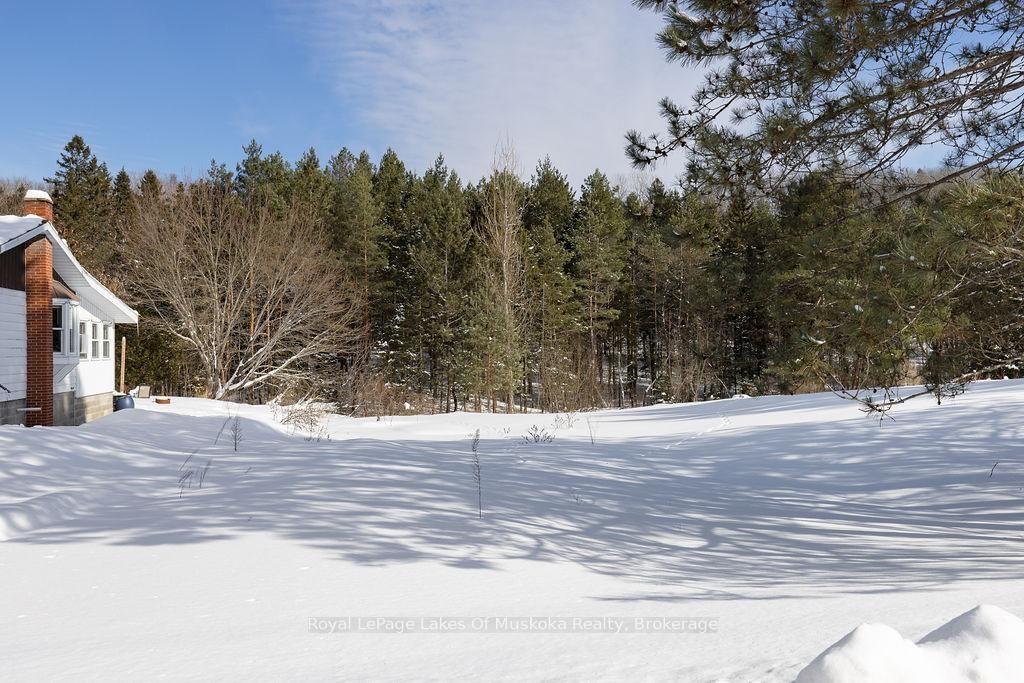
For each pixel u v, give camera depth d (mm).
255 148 50094
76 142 49562
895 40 5977
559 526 6477
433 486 7879
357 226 44312
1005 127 6586
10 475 8305
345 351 38062
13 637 3518
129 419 18594
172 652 3010
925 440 11531
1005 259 5859
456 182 48688
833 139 6344
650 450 13688
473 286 40719
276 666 2639
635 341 46156
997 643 1362
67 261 18406
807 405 18000
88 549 5496
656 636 2865
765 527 6941
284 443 14500
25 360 16375
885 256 6625
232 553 5250
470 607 3965
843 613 3102
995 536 6363
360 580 4605
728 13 6477
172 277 32375
